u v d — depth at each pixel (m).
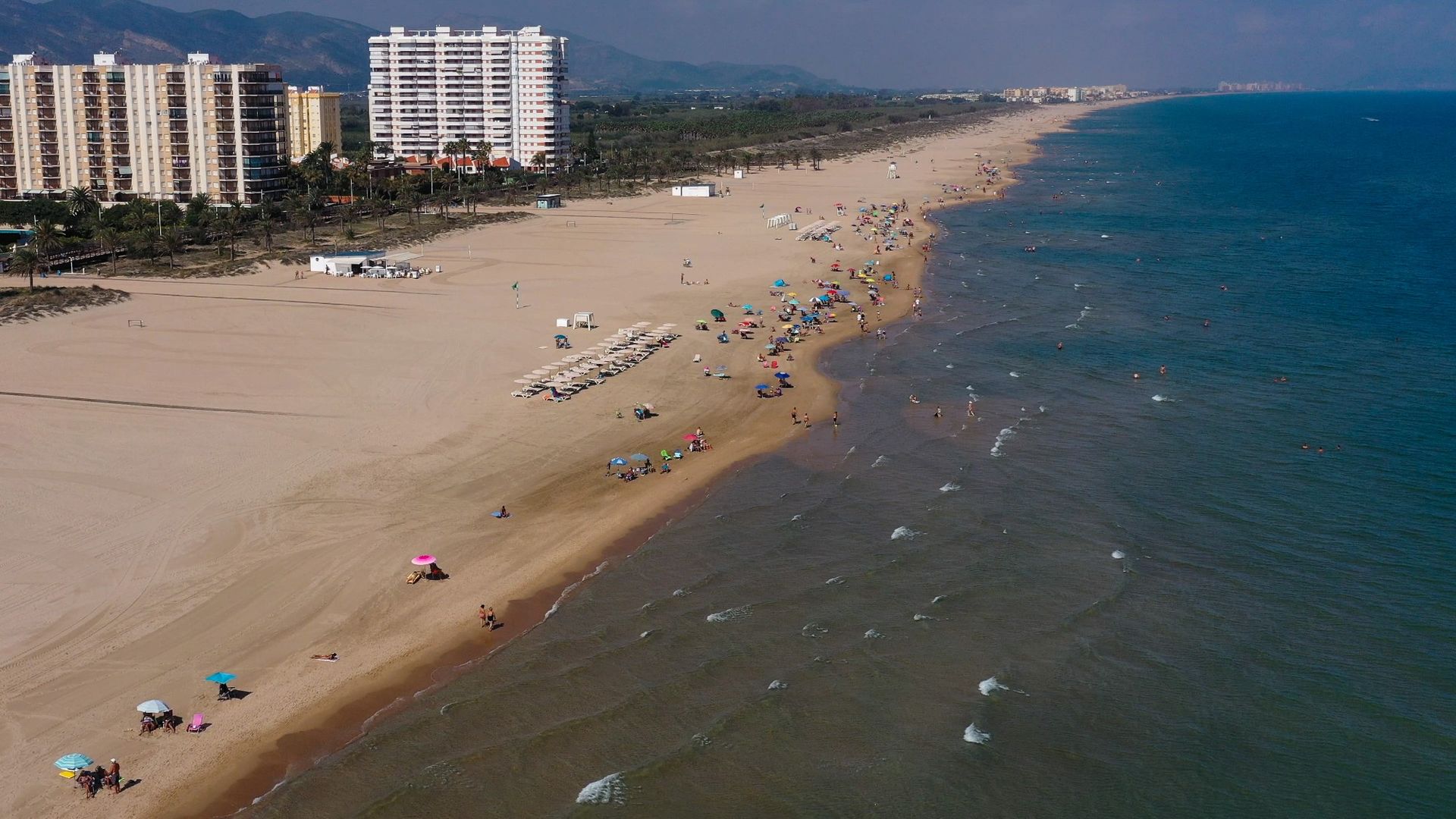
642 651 55.88
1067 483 77.56
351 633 57.00
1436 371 105.12
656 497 75.06
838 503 74.19
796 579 63.50
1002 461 81.69
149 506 70.19
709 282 147.38
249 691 51.75
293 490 73.56
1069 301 138.00
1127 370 106.06
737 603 60.69
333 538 66.94
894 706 51.59
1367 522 71.19
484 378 100.12
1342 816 45.09
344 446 82.00
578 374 100.06
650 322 123.50
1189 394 98.19
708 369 105.56
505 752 48.06
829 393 98.88
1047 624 58.62
